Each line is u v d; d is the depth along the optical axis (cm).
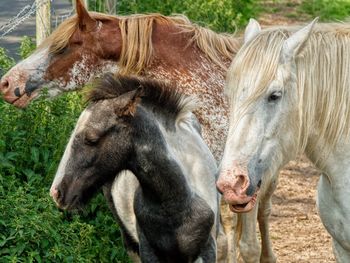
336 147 676
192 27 846
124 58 823
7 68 953
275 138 645
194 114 829
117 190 806
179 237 762
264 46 640
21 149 888
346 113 668
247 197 634
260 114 636
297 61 651
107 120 725
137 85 741
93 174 729
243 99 635
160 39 830
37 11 1045
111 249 883
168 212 753
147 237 773
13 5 1988
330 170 683
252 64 636
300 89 650
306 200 1298
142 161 738
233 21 1411
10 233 802
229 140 637
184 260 775
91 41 821
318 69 659
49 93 827
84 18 818
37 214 822
